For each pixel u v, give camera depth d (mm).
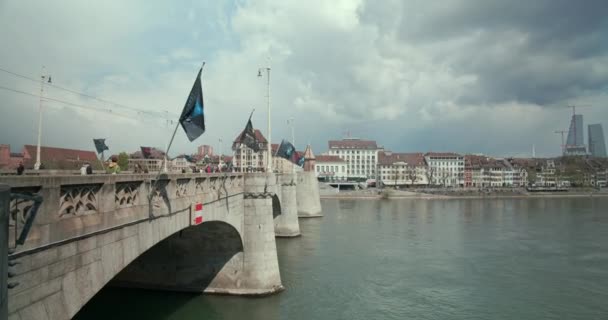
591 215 100688
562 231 74125
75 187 11641
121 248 14070
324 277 41625
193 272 34656
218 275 34500
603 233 71812
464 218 93812
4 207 7387
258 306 32438
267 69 45000
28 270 9719
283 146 73562
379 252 54250
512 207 123625
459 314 32625
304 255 52125
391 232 71812
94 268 12445
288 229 66812
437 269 45844
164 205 17734
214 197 25172
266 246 34844
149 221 16266
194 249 34656
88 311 30438
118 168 22750
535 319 31875
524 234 70375
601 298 36719
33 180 9727
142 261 35344
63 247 10992
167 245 34812
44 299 10273
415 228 76938
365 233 70625
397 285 39594
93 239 12359
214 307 31953
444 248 57500
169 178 18344
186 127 19781
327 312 32094
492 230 74875
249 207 34500
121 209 14203
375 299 35406
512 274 44250
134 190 15195
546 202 144250
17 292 9359
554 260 50812
